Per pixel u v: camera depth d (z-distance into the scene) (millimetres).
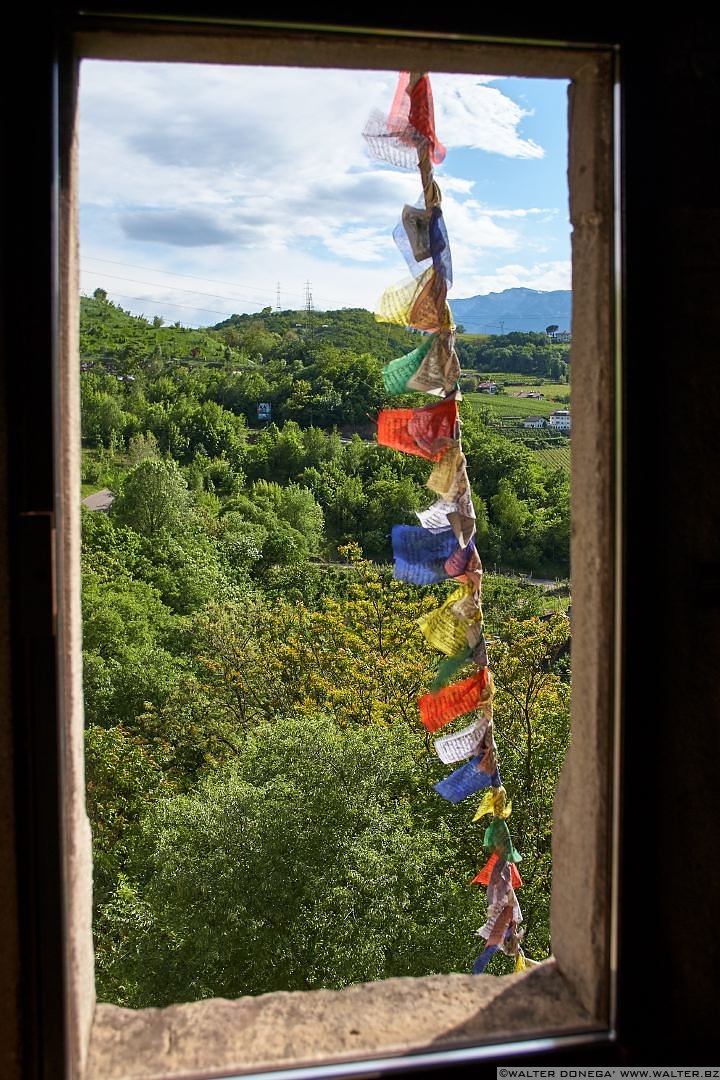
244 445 38062
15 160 1027
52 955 1081
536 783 12906
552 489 27453
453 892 10680
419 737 13500
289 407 38875
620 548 1208
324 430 37812
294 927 10461
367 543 33500
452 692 2469
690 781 1242
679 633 1230
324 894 10477
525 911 11750
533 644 15000
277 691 19234
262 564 31531
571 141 1341
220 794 11734
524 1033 1265
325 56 1209
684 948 1257
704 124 1205
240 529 32312
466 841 12172
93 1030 1306
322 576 30688
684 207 1205
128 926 12133
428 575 2293
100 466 37531
